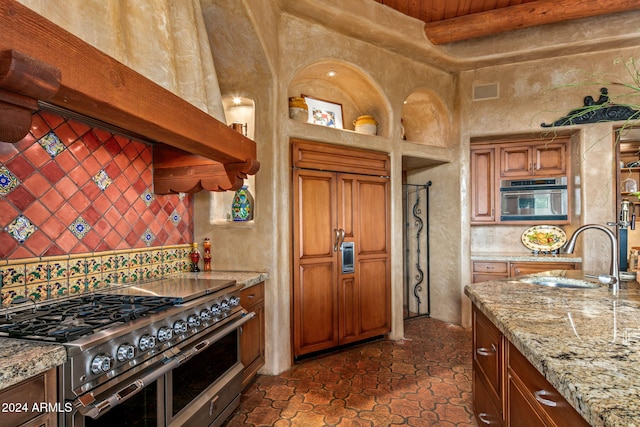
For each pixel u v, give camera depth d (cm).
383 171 344
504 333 125
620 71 352
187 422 160
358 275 328
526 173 395
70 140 178
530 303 155
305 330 295
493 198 403
